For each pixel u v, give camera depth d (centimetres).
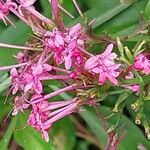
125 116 29
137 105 24
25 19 25
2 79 29
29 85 24
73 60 23
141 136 31
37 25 25
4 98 29
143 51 24
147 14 26
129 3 28
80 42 24
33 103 24
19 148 35
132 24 29
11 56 29
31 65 25
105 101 28
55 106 24
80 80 24
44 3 29
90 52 25
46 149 29
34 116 24
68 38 23
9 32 30
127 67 23
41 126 24
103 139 31
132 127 30
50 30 25
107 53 23
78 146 35
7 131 30
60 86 28
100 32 29
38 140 29
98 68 23
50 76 24
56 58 24
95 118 31
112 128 25
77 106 24
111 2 30
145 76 24
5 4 25
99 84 24
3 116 29
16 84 25
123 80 24
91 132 35
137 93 24
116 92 25
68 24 28
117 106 25
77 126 35
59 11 25
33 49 25
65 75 25
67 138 32
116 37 25
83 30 24
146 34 25
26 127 29
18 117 29
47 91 28
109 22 29
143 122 25
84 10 31
